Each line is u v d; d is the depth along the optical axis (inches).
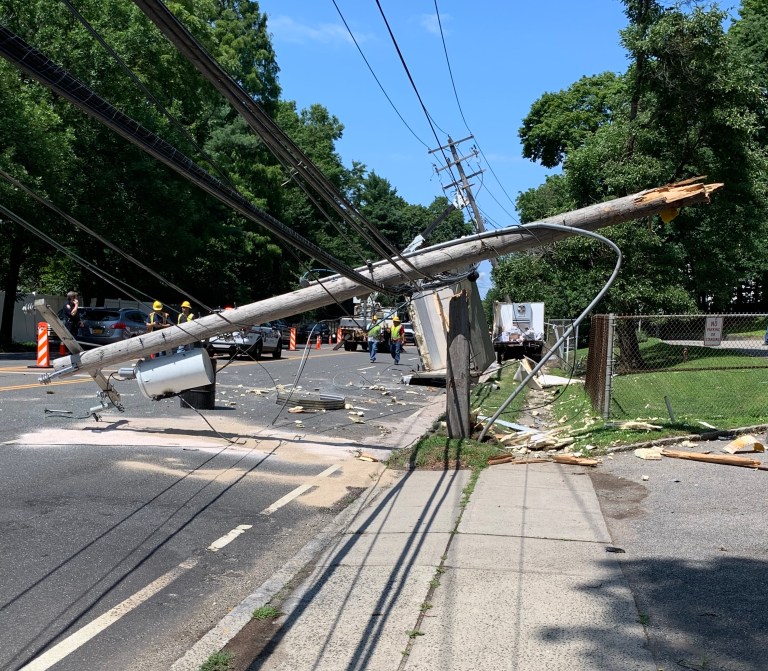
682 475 357.4
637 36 877.2
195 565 246.7
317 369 1032.2
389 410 650.8
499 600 205.3
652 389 680.4
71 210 1138.0
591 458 397.7
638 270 893.8
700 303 1402.6
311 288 423.8
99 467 365.7
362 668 168.6
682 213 936.3
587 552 245.4
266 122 157.8
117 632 194.4
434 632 186.2
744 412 538.6
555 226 401.7
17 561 238.2
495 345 1418.6
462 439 431.5
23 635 189.5
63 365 453.1
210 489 340.8
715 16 840.9
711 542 254.8
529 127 2224.4
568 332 424.2
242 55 1924.2
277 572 237.8
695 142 904.3
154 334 443.5
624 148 927.0
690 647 174.9
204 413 551.5
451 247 414.0
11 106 959.6
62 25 1074.7
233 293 1947.6
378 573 230.5
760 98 887.7
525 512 297.1
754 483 340.2
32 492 315.9
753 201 940.0
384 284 417.1
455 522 285.3
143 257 1378.0
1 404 529.7
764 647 174.7
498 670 165.8
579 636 181.5
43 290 1684.3
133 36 1088.2
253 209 205.0
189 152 1270.9
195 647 181.5
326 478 373.1
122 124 146.8
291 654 176.9
